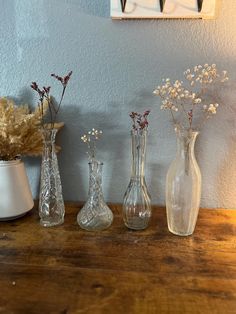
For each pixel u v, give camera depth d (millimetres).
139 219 928
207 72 875
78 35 1000
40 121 1001
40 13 999
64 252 784
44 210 949
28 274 687
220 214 1021
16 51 1038
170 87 901
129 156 1078
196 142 1026
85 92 1042
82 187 1129
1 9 1010
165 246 817
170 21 950
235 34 938
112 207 1088
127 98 1027
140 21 960
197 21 940
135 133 916
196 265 727
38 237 865
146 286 647
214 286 650
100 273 692
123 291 631
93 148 1080
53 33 1009
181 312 575
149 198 960
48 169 951
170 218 899
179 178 870
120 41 985
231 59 955
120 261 742
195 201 873
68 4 980
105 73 1017
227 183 1049
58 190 970
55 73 1039
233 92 976
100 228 917
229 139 1014
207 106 990
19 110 971
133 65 998
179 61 975
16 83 1065
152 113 1025
